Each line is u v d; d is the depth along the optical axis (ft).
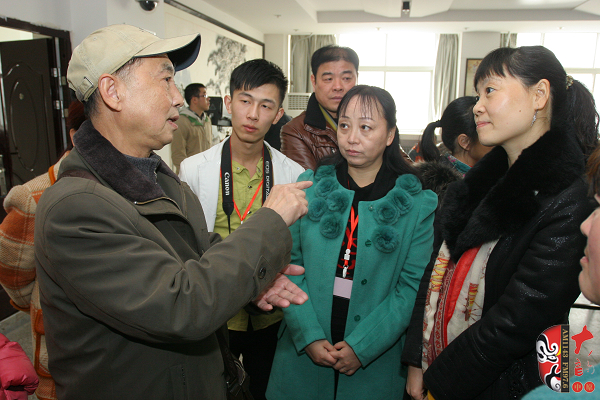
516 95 2.88
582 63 28.91
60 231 2.23
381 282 4.08
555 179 2.72
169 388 2.61
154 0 13.83
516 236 2.93
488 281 3.06
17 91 12.85
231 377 3.27
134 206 2.57
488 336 2.84
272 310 3.48
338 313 4.19
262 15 23.81
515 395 2.84
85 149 2.57
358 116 4.04
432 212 4.18
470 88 28.78
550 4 23.48
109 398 2.52
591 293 2.07
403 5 21.67
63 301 2.47
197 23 19.54
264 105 4.90
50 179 3.97
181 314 2.26
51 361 2.65
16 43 12.60
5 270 3.90
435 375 3.13
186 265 2.45
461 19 25.30
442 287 3.42
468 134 5.43
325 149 6.42
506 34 28.14
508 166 3.35
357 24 26.30
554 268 2.64
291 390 4.27
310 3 23.80
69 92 12.71
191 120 14.89
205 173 5.08
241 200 5.22
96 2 12.38
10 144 13.21
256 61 4.91
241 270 2.48
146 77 2.64
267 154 5.39
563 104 2.90
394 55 30.83
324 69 6.40
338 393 4.14
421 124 31.14
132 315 2.22
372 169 4.37
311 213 4.21
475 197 3.37
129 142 2.77
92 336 2.46
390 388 4.16
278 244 2.71
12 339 8.35
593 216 2.09
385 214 4.02
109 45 2.57
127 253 2.26
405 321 3.96
